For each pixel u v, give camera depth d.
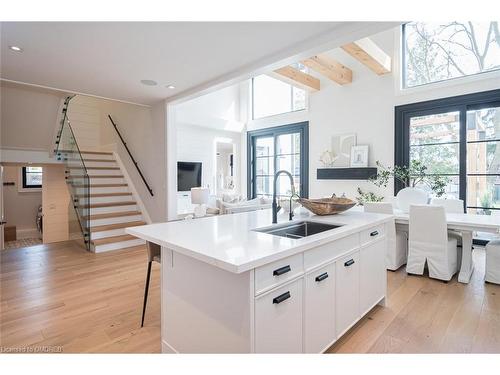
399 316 2.47
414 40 5.46
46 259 4.30
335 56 6.37
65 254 4.59
